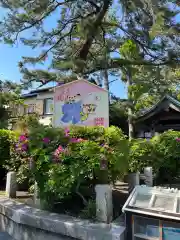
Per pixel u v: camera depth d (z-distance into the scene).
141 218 2.72
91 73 11.09
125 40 10.34
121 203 4.13
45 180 3.65
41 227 3.38
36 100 17.12
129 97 9.47
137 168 4.95
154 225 2.64
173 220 2.49
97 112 4.49
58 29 11.40
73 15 11.04
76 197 3.99
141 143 5.43
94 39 10.99
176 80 13.40
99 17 9.76
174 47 9.26
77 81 4.73
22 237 3.61
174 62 9.33
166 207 2.65
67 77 9.38
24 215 3.59
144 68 9.52
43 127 4.24
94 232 2.90
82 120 4.54
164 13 7.04
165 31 7.70
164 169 6.38
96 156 3.40
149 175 5.18
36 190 4.09
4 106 11.06
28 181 4.88
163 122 10.68
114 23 10.48
